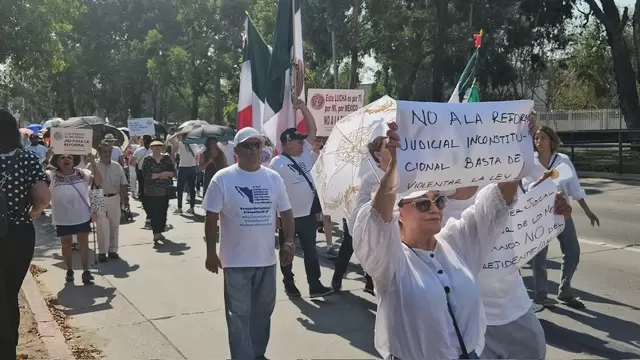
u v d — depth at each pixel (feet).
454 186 9.29
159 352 17.54
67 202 25.40
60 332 19.21
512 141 9.50
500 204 10.14
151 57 169.27
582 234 33.35
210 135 47.11
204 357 17.11
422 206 9.54
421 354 9.05
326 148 12.75
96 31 183.62
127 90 199.31
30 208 15.05
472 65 16.88
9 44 73.31
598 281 23.76
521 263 12.34
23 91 127.44
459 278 9.50
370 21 92.53
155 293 23.94
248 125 33.32
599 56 124.67
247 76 33.09
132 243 35.01
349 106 29.04
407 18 90.68
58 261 30.96
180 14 155.12
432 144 9.02
